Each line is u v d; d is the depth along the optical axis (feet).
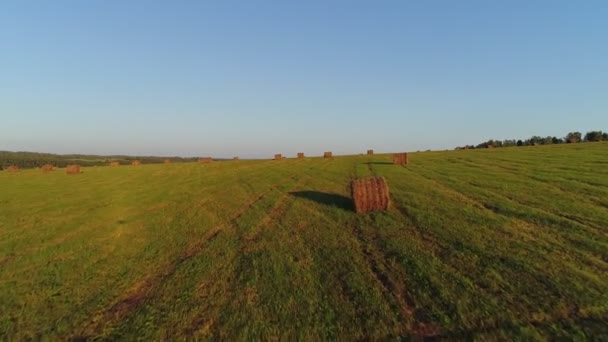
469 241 36.01
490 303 23.95
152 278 32.99
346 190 76.02
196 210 64.08
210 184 103.19
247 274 31.63
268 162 189.06
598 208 46.29
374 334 21.59
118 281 32.65
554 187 63.00
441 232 39.65
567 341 19.76
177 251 40.40
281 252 36.94
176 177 129.70
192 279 31.53
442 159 138.10
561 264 29.19
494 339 20.30
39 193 97.91
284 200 67.77
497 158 128.06
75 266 37.32
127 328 24.26
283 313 24.52
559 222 40.98
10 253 43.45
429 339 20.88
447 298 24.94
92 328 24.86
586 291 24.63
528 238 36.11
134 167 199.62
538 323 21.50
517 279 27.04
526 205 50.44
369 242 38.32
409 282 27.89
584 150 140.97
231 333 22.59
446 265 30.53
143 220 58.08
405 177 88.84
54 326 25.34
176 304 26.99
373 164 133.69
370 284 27.99
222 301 26.91
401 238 38.75
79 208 72.33
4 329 25.30
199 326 23.68
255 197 74.28
